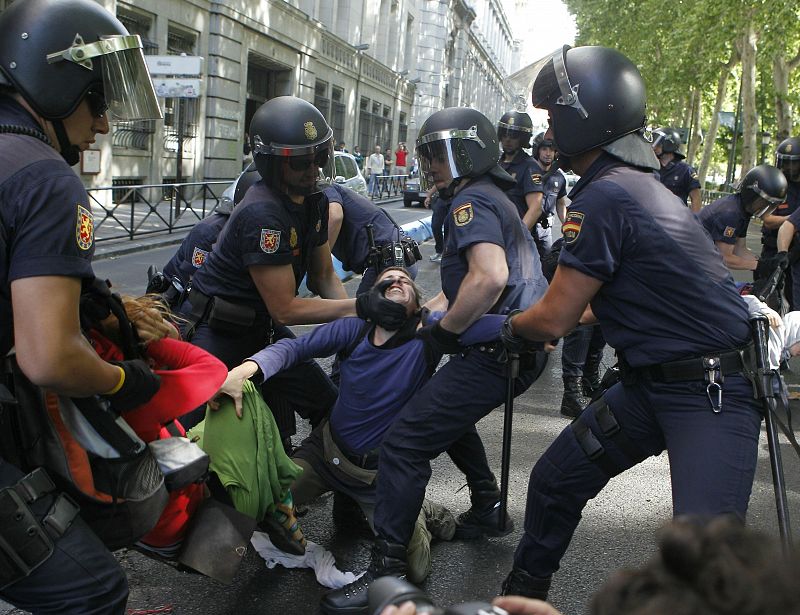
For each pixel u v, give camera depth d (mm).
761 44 24000
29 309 1599
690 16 24609
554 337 2377
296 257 3299
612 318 2307
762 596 583
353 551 3305
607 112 2246
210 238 3947
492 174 2990
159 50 19016
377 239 4465
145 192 14047
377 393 3027
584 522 3730
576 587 3125
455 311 2799
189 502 2389
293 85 27594
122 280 10039
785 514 2080
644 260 2191
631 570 665
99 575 1757
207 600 2883
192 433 2756
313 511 3682
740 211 5688
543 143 8203
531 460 4523
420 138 3000
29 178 1629
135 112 1924
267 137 3055
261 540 3160
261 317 3418
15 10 1768
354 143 35562
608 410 2418
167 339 2215
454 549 3387
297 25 27094
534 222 7098
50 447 1755
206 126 22031
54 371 1620
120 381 1799
